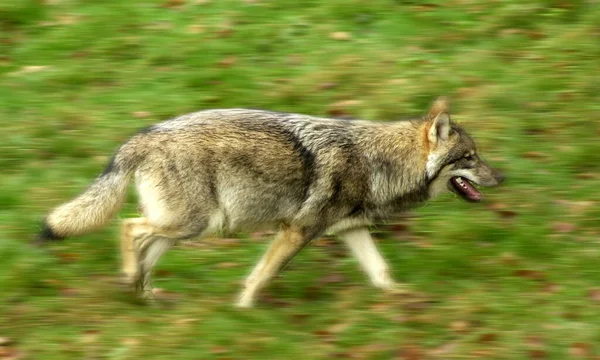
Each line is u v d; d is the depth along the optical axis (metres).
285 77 28.72
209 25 30.80
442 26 30.67
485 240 23.08
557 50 29.50
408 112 27.36
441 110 21.31
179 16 31.22
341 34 30.39
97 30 30.67
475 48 29.81
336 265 22.48
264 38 30.25
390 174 21.12
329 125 20.91
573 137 26.28
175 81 28.70
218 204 20.20
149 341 19.05
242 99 27.95
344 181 20.70
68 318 19.91
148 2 31.73
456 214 23.89
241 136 20.19
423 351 19.09
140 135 20.20
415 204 21.84
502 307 20.38
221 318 19.84
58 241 21.78
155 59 29.55
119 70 29.20
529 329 19.67
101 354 18.73
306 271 22.23
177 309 20.33
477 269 22.02
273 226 20.83
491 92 27.89
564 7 31.02
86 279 21.36
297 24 30.77
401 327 19.83
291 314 20.33
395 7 31.34
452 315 20.19
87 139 26.25
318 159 20.55
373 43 30.09
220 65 29.27
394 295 21.00
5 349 18.94
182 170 19.84
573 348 19.05
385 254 22.81
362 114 27.27
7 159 25.50
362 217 21.20
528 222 23.47
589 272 21.67
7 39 30.50
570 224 23.36
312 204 20.55
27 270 21.25
